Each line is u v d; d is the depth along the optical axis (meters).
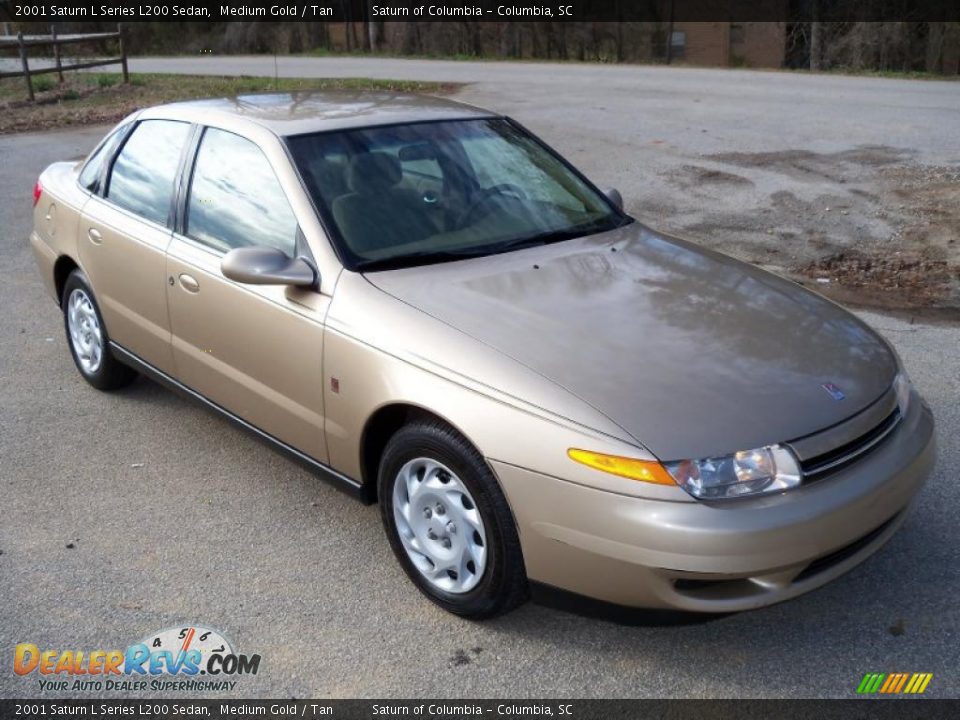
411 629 3.42
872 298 6.91
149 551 3.91
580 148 12.60
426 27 36.34
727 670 3.18
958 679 3.12
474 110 4.80
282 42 40.00
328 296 3.68
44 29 40.84
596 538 2.92
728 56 32.38
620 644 3.32
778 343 3.40
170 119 4.81
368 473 3.69
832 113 15.05
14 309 6.91
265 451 4.79
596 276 3.82
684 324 3.46
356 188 4.01
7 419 5.14
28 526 4.09
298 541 3.98
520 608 3.53
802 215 9.23
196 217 4.40
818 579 3.05
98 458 4.71
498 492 3.12
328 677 3.19
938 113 14.84
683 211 9.50
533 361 3.18
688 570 2.84
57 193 5.52
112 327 5.07
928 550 3.80
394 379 3.37
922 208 9.27
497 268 3.83
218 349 4.23
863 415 3.17
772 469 2.92
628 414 2.97
